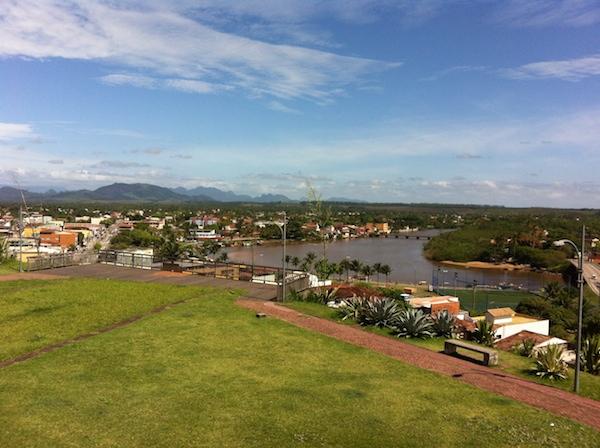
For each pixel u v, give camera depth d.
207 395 8.76
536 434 7.54
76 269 26.25
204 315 15.38
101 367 10.15
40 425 7.38
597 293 74.00
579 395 10.09
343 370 10.49
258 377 9.82
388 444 7.07
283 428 7.48
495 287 89.56
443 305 47.16
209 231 153.50
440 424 7.81
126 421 7.61
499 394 9.42
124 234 114.50
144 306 16.73
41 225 120.31
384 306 15.90
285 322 14.82
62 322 14.24
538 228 129.88
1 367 10.05
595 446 7.21
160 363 10.51
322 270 32.03
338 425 7.65
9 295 18.44
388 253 138.75
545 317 51.00
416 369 10.78
